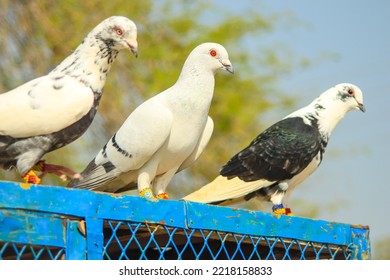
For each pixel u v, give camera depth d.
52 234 6.63
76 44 16.08
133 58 16.58
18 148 8.53
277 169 10.00
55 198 6.67
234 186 9.85
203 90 9.23
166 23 17.17
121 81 16.42
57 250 6.96
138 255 8.46
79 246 6.74
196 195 9.70
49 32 16.06
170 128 9.01
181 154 9.27
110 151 9.16
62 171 8.95
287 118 10.48
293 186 10.41
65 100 8.64
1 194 6.43
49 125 8.55
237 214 7.77
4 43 15.62
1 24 15.71
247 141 17.03
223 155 16.81
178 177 16.42
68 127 8.73
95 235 6.81
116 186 9.59
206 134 9.69
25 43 15.92
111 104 16.03
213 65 9.30
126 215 7.04
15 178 14.59
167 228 7.29
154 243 7.98
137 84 16.45
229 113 16.95
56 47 16.20
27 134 8.52
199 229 7.47
